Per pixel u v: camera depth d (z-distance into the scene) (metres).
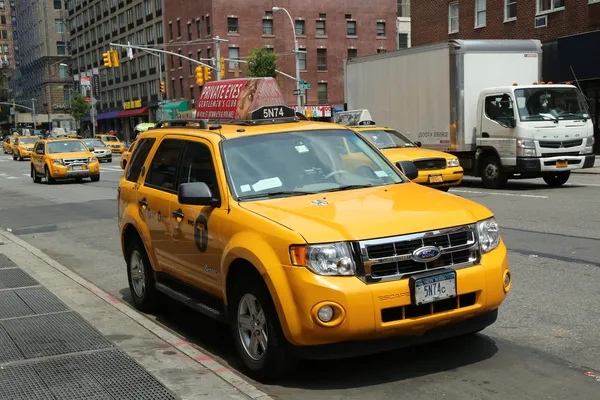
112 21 85.81
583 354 5.13
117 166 38.78
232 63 57.88
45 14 109.75
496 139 17.06
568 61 26.77
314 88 61.72
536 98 16.69
